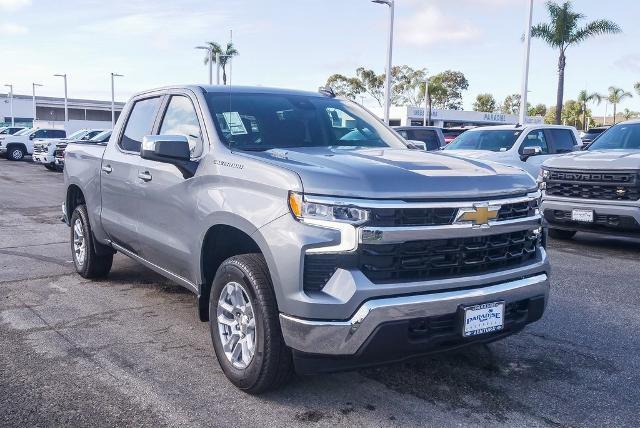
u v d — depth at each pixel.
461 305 3.65
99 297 6.20
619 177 8.45
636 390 4.20
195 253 4.43
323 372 3.60
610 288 6.80
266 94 5.19
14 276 7.01
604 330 5.40
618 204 8.48
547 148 12.94
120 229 5.64
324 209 3.49
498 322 3.82
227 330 4.17
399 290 3.48
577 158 9.08
